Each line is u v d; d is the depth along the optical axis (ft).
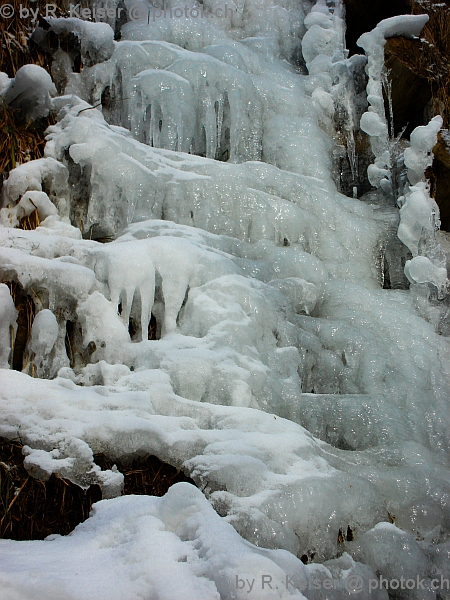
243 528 8.07
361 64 18.84
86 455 8.41
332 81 19.21
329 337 12.98
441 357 13.43
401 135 17.88
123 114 15.93
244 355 11.23
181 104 15.84
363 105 18.79
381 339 13.38
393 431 11.49
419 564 9.22
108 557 6.68
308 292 13.76
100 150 13.14
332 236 15.38
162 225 13.07
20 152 13.58
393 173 17.34
